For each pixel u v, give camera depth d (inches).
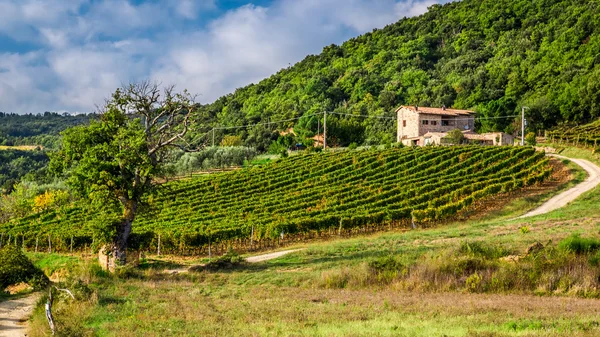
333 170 3021.7
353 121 5433.1
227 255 1488.7
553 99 4931.1
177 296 990.4
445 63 7007.9
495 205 2192.4
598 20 5940.0
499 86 5689.0
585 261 995.9
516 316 672.4
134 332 674.8
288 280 1162.6
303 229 1914.4
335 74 7391.7
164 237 1884.8
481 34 7500.0
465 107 5467.5
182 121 1678.2
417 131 4195.4
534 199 2217.0
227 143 5457.7
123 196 1579.7
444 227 1918.1
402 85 6471.5
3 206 3452.3
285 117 5930.1
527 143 3558.1
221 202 2576.3
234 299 952.3
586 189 2294.5
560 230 1482.5
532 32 6638.8
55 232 2340.1
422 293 945.5
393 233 1881.2
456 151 3021.7
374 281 1069.8
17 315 950.4
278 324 677.9
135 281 1219.9
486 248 1163.9
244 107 7411.4
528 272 977.5
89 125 1604.3
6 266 1207.6
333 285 1077.8
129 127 1579.7
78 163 1642.5
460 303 801.6
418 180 2593.5
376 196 2327.8
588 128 4025.6
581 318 640.4
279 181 2925.7
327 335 588.1
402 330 602.9
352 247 1521.9
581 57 5575.8
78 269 1373.0
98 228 1546.5
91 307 855.7
